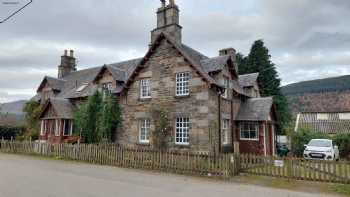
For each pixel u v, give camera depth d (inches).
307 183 486.0
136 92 891.4
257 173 550.9
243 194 399.9
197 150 737.6
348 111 1711.4
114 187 426.0
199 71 753.6
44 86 1311.5
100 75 1013.8
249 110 902.4
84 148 759.7
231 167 542.0
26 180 463.5
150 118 842.2
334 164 483.8
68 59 1471.5
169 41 828.0
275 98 1611.7
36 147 896.9
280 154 1074.1
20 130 1411.2
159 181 489.1
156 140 806.5
